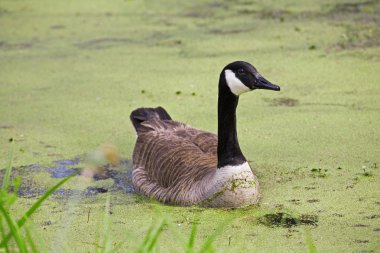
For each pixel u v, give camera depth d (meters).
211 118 14.38
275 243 9.84
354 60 16.72
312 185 11.55
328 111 14.29
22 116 15.01
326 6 20.78
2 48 19.23
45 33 20.22
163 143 12.05
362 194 11.13
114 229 10.48
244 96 15.41
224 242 9.92
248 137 13.46
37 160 13.05
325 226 10.26
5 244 8.14
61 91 16.20
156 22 20.56
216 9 21.44
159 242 9.98
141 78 16.61
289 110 14.49
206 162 11.41
